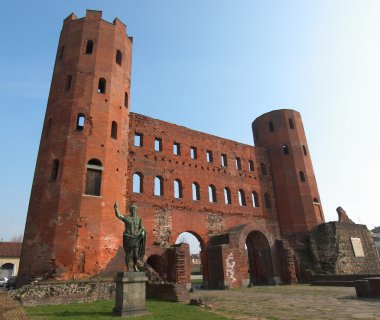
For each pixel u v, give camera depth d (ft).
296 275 124.26
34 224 77.36
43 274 70.38
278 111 162.91
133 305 43.88
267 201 148.56
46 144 86.48
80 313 45.03
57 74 96.73
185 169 122.93
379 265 137.49
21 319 40.45
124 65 104.83
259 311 48.85
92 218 78.43
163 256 96.48
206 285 112.37
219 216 125.90
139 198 104.99
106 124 90.38
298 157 152.35
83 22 100.53
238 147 148.66
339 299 60.49
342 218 144.05
